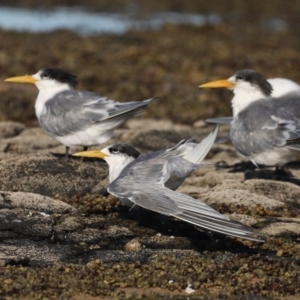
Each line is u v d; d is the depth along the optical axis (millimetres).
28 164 13141
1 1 34594
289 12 34188
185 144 10984
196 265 10016
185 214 9609
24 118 19016
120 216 11719
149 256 10406
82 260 10211
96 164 13672
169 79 21953
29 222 11078
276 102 14398
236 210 12125
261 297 9234
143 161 10891
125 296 9055
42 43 26000
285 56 26016
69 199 12242
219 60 24703
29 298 8883
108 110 13688
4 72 22250
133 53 24453
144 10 33812
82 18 31797
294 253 10773
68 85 14703
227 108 20031
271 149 13609
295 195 12930
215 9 34219
